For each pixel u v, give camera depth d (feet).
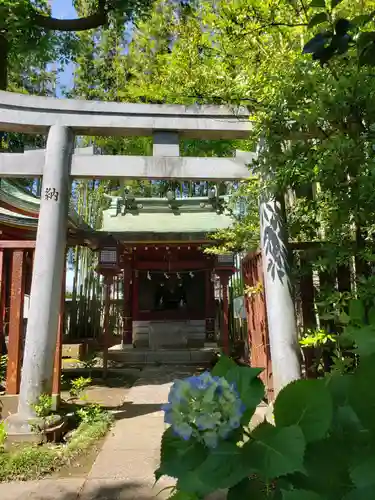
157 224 38.34
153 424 14.52
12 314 14.90
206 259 39.93
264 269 14.07
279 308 13.34
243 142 21.04
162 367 30.01
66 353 31.55
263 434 2.33
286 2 10.85
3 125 14.65
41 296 13.47
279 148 10.00
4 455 10.91
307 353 13.38
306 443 2.34
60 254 14.08
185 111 15.11
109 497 8.95
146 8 27.45
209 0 14.06
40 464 10.46
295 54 11.29
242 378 2.71
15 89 41.50
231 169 15.10
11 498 8.95
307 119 8.35
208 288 40.40
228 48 13.14
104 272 25.67
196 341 38.99
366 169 7.66
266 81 10.67
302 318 13.55
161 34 30.45
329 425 2.39
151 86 20.27
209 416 2.30
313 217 11.89
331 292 9.53
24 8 22.08
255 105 11.39
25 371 12.98
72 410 14.79
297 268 13.78
